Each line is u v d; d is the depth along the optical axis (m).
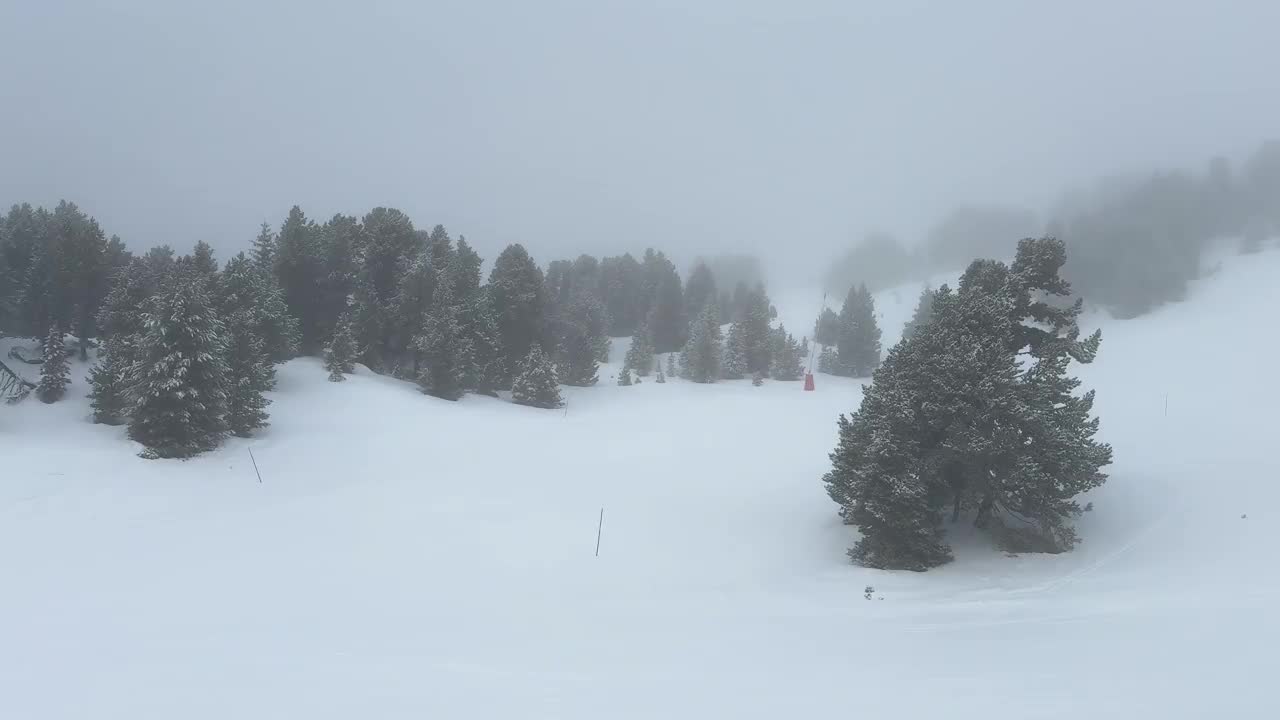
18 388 46.44
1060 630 15.57
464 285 74.38
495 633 17.05
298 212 67.50
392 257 73.94
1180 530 26.47
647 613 20.09
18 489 32.91
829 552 29.34
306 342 68.56
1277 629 13.59
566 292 126.25
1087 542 27.36
